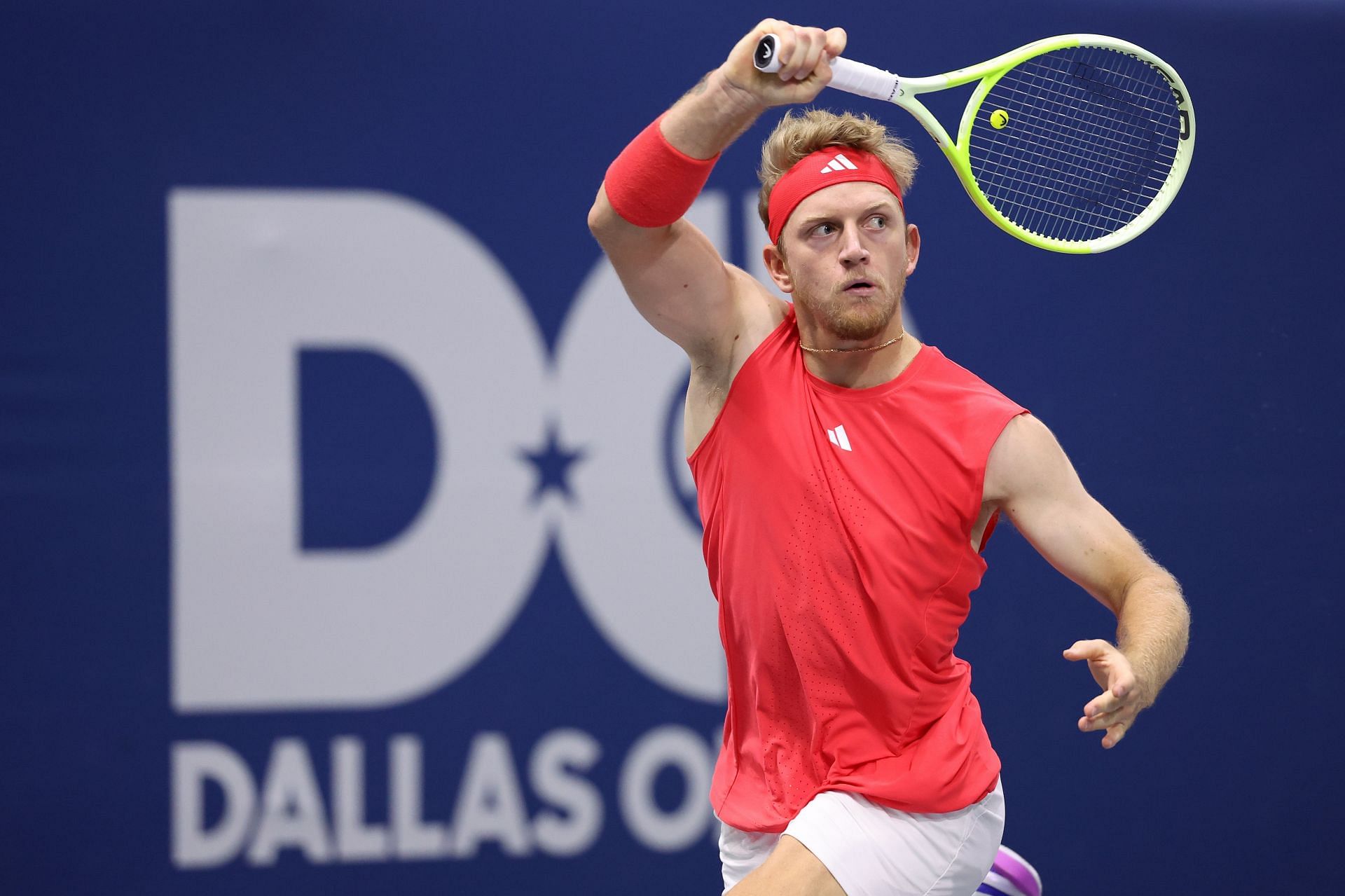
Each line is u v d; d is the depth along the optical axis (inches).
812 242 313.1
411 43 586.6
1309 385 633.0
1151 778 621.6
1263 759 626.8
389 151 585.3
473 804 583.5
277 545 575.2
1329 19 637.3
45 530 561.9
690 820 595.2
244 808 571.2
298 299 578.2
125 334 568.1
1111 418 622.5
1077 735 617.9
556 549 591.5
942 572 321.7
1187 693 624.4
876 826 325.4
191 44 573.0
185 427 570.9
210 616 570.9
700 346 335.3
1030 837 614.5
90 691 563.8
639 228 307.7
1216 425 628.4
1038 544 320.2
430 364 586.2
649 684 595.2
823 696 328.5
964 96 617.6
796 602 324.2
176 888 566.9
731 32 611.5
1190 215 628.7
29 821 558.9
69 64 565.0
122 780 564.7
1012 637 616.4
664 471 599.8
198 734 569.6
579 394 595.2
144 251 569.6
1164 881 620.4
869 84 313.7
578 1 599.5
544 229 595.5
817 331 325.1
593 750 590.9
